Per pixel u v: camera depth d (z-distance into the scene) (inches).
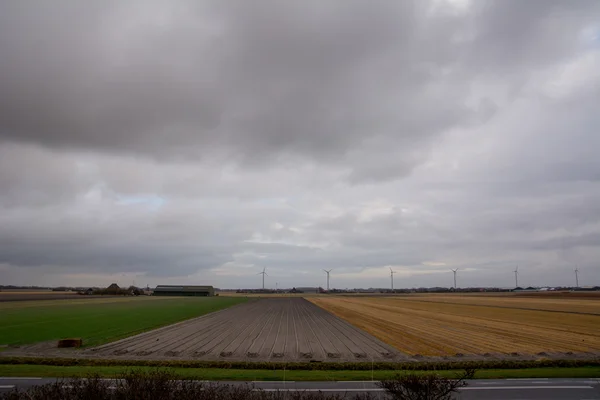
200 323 2064.5
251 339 1428.4
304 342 1353.3
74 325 1797.5
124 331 1631.4
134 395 304.3
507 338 1473.9
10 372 776.3
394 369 861.2
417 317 2482.8
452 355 1087.6
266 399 357.4
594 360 957.8
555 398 615.8
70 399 315.6
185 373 780.6
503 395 632.4
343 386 673.0
